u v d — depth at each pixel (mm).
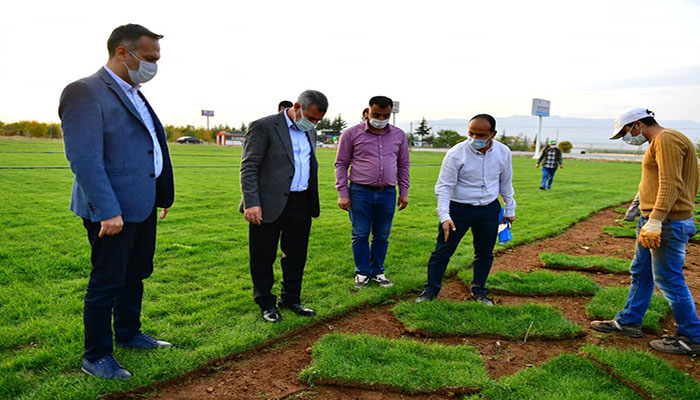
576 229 8086
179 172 16750
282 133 3531
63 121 2441
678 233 3107
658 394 2645
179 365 2832
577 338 3543
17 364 2729
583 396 2605
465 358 3076
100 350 2693
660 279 3258
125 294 2979
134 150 2674
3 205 8055
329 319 3775
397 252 5914
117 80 2672
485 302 4219
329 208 9438
